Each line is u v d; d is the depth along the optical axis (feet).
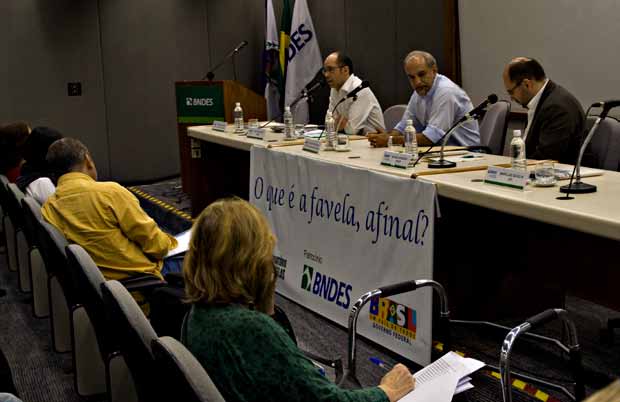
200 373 4.59
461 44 20.01
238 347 4.93
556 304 11.61
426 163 11.01
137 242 10.00
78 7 24.81
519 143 9.55
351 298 11.03
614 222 7.07
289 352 4.98
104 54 25.40
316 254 11.89
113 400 7.48
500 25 18.58
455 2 19.94
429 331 9.53
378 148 13.38
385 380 5.86
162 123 26.61
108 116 25.79
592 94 16.48
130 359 5.98
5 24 23.93
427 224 9.40
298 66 24.90
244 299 5.15
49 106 24.84
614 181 9.16
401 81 22.66
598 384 9.19
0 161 14.53
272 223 13.15
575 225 7.50
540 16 17.42
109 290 6.08
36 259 11.88
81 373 8.91
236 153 18.93
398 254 9.94
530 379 8.35
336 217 11.27
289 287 12.65
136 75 25.94
